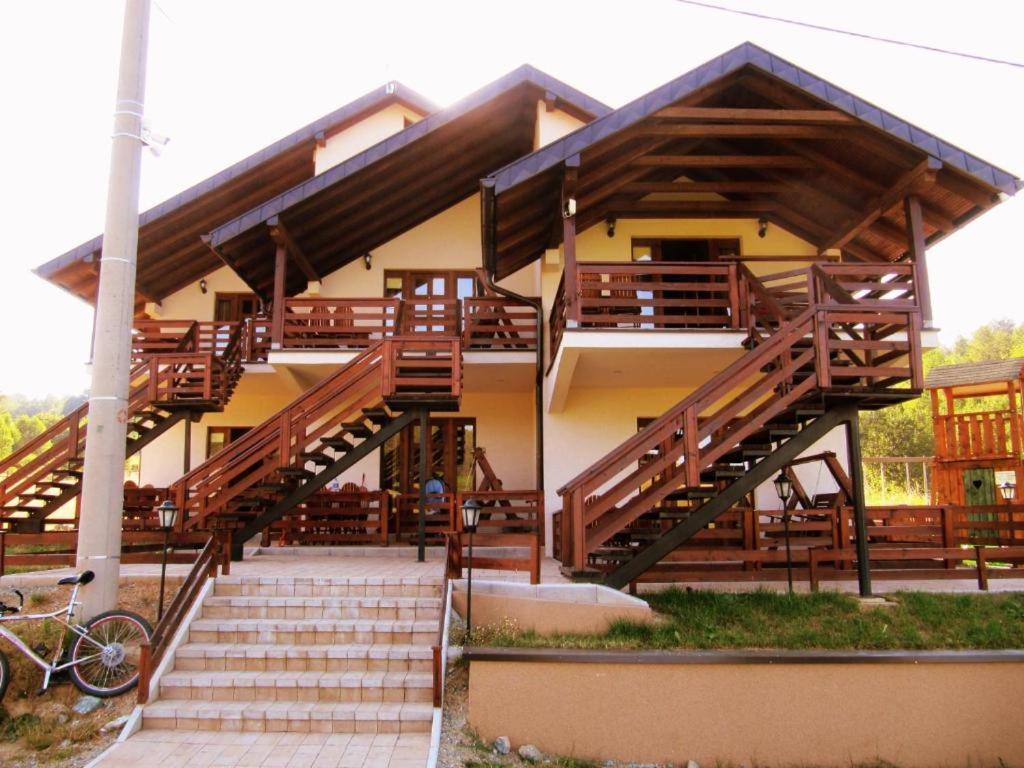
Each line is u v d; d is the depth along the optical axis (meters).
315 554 10.78
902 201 9.79
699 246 12.52
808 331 8.06
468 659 5.98
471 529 6.75
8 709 5.78
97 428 7.06
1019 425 14.63
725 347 9.55
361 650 6.33
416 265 14.24
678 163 10.11
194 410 12.51
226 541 7.72
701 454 7.79
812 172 10.61
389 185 12.62
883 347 8.02
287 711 5.61
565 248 9.50
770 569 8.59
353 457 10.04
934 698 6.20
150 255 13.63
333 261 14.07
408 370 10.55
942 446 16.08
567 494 8.06
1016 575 8.54
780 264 12.30
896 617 7.14
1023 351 43.75
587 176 9.69
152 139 7.61
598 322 9.70
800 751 6.05
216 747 5.24
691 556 8.14
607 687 6.00
